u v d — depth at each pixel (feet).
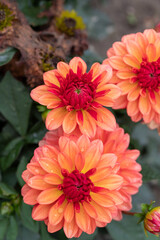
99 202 1.32
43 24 1.87
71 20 1.79
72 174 1.32
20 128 1.75
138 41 1.53
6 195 1.61
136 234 1.81
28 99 1.70
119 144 1.46
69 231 1.31
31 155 1.66
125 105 1.53
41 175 1.32
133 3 3.71
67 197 1.33
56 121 1.38
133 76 1.50
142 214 1.48
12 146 1.75
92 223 1.33
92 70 1.40
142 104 1.50
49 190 1.31
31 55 1.59
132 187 1.46
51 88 1.39
